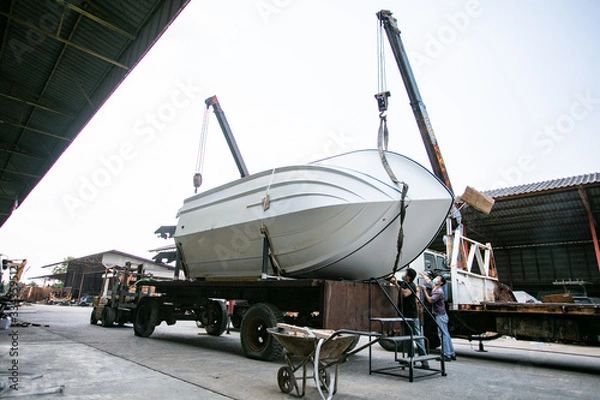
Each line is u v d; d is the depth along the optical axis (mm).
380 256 4734
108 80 10461
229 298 5949
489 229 16859
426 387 3598
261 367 4289
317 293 4770
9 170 17156
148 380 3361
